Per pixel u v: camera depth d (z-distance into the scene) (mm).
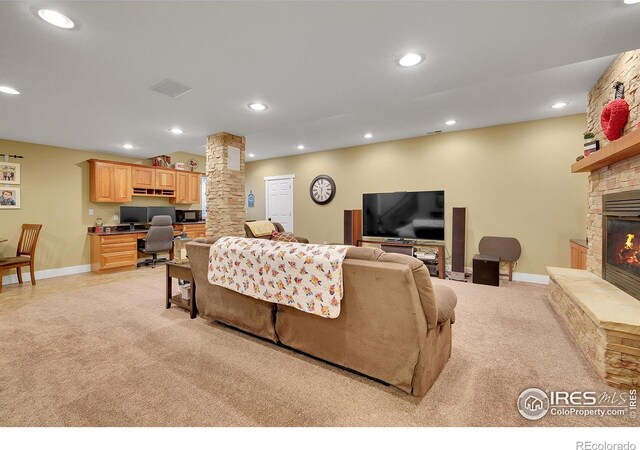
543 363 1973
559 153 4094
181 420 1437
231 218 4262
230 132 4156
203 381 1767
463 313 2936
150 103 3018
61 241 5023
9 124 3721
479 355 2086
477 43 1959
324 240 6418
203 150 6301
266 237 5129
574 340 2312
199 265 2586
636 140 1846
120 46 1976
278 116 3443
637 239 2105
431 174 5051
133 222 5820
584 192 3977
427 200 4715
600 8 1607
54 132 4109
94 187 5246
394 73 2381
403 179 5344
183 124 3768
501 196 4484
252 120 3586
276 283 1934
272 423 1421
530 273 4309
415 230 4828
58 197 5008
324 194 6336
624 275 2273
